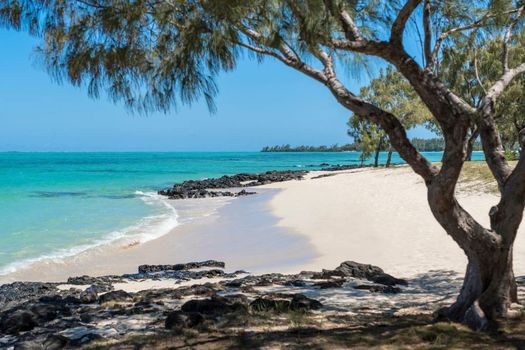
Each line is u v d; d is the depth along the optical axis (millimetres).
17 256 15695
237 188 43094
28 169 78375
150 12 5102
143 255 15742
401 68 5816
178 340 5844
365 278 10539
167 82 5180
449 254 12961
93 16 5129
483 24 7027
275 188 40750
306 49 5309
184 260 14898
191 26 4957
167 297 8961
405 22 5562
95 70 5238
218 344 5609
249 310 7238
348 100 5914
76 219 23812
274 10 4996
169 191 37906
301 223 20234
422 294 8648
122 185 47250
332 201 27188
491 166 6305
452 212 5891
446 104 5797
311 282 10125
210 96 5199
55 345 5750
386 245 14875
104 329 6617
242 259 14594
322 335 5824
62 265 14594
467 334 5594
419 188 29328
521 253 12359
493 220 6164
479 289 6133
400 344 5375
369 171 48062
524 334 5504
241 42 5297
